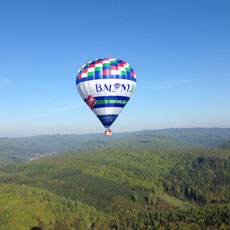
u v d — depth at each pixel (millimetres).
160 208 131875
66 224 105688
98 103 49031
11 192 127312
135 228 94688
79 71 50312
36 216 106250
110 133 50094
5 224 98250
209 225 83438
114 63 48469
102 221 109375
